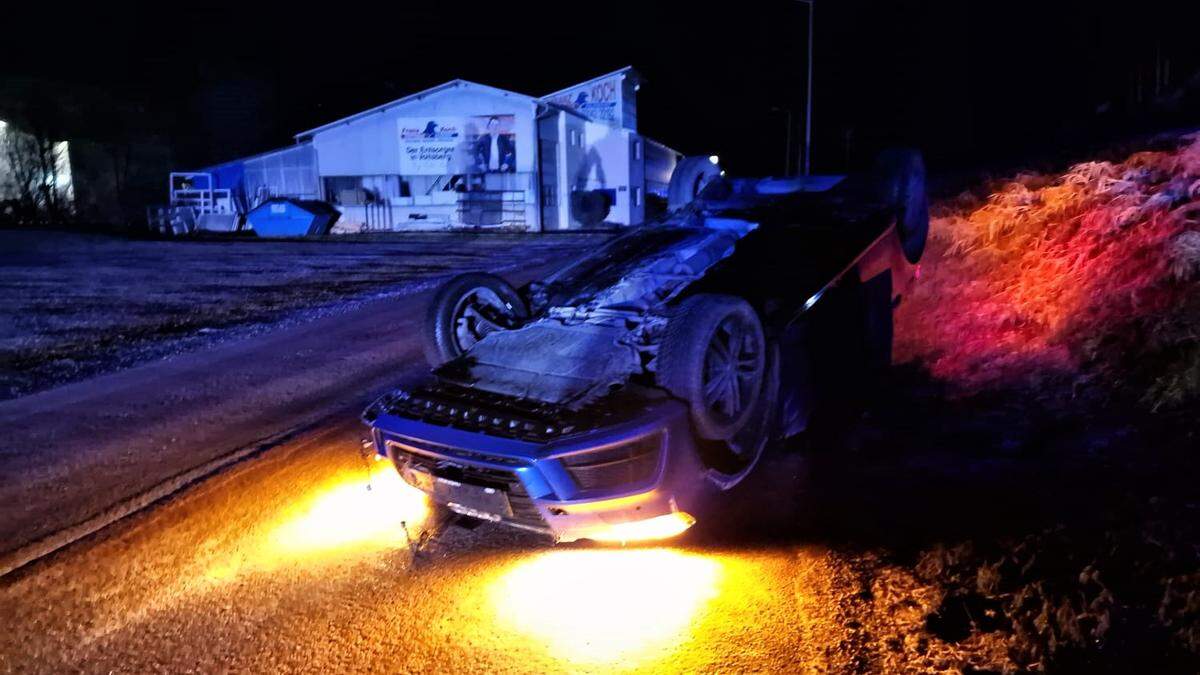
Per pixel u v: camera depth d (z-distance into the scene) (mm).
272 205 31406
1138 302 5820
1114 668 2746
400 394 4555
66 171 38031
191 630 3553
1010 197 9242
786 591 3590
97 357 9266
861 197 6973
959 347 6980
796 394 5328
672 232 6949
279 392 7457
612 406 4000
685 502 4027
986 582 3379
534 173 33656
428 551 4238
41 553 4332
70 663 3340
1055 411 5242
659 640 3301
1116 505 3854
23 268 18922
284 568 4086
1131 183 7770
